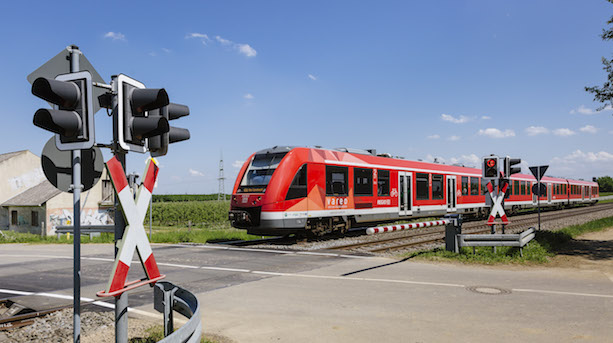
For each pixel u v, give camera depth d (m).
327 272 9.79
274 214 14.95
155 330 5.54
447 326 5.65
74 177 3.62
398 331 5.46
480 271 9.74
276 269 10.30
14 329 6.12
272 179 15.22
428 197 22.89
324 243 15.71
